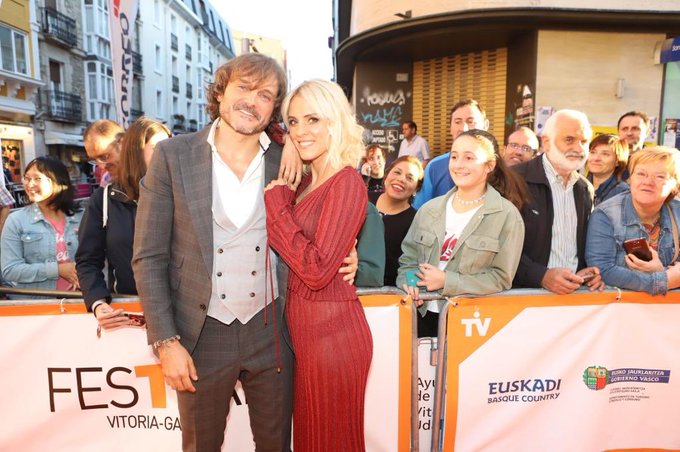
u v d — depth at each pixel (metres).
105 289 2.04
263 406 1.82
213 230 1.66
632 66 6.97
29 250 2.69
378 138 9.73
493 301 2.14
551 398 2.22
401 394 2.16
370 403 2.16
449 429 2.17
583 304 2.18
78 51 23.23
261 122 1.62
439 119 9.13
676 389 2.26
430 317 2.45
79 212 2.97
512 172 2.38
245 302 1.70
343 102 1.67
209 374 1.71
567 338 2.19
